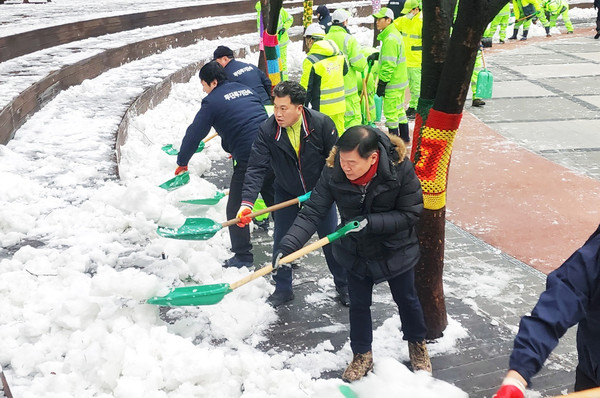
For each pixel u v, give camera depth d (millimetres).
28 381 3381
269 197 5648
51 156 6332
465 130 9844
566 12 21094
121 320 3816
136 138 8305
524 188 7344
